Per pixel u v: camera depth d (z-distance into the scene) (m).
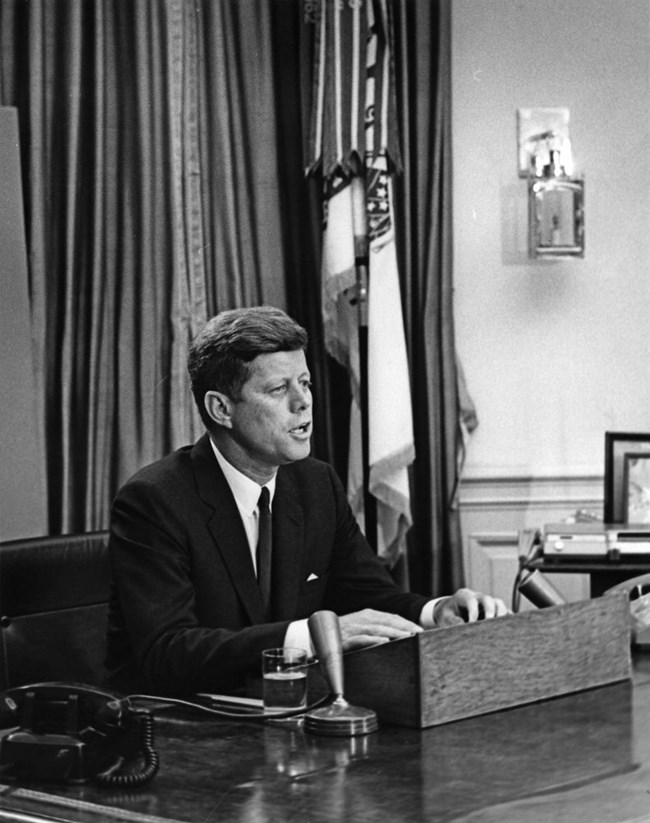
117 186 5.12
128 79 5.11
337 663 2.21
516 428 5.52
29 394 4.82
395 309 5.13
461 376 5.42
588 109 5.47
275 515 2.93
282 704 2.26
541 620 2.32
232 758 2.00
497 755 1.97
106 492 5.14
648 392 5.50
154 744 2.00
